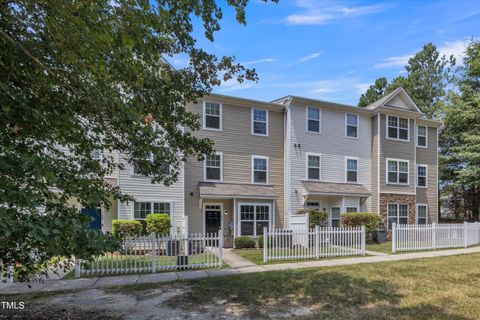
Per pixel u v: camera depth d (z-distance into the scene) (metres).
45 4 3.41
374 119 21.16
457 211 28.59
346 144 20.47
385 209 20.41
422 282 7.88
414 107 22.06
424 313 5.61
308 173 19.19
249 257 12.22
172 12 4.22
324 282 7.93
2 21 4.02
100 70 3.69
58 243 3.38
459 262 10.68
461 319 5.32
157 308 6.11
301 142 19.17
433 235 14.44
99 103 4.46
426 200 22.64
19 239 3.37
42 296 7.03
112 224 14.40
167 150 5.85
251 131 18.47
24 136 4.26
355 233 12.86
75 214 3.94
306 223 15.91
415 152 22.05
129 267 9.81
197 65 5.93
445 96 28.83
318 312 5.76
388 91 33.03
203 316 5.65
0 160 3.24
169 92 5.92
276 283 7.91
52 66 4.18
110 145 5.67
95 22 3.19
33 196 3.32
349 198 19.55
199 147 6.66
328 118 20.11
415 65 34.34
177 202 15.99
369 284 7.69
